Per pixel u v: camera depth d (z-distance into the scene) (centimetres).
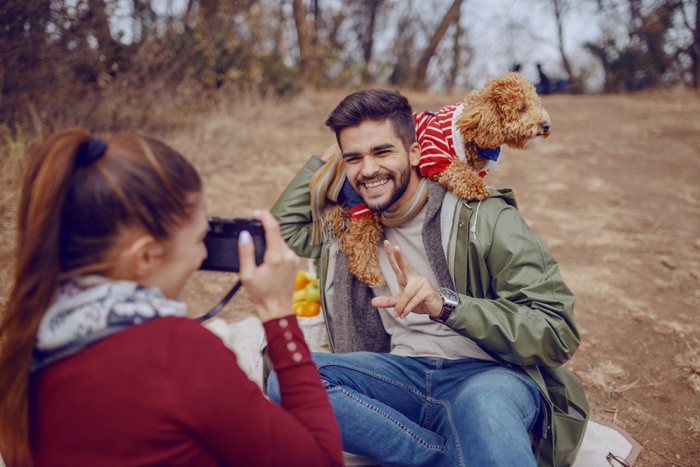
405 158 191
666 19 1453
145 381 96
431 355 202
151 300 101
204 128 666
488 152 205
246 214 471
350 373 198
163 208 101
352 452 185
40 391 99
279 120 782
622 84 1650
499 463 150
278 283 117
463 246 190
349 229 212
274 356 117
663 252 454
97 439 96
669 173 664
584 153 741
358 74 1218
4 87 504
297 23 1078
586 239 479
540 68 1349
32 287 96
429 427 197
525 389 179
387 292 214
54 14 505
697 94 1189
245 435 100
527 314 174
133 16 609
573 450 185
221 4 790
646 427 254
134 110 606
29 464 102
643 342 324
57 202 95
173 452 97
